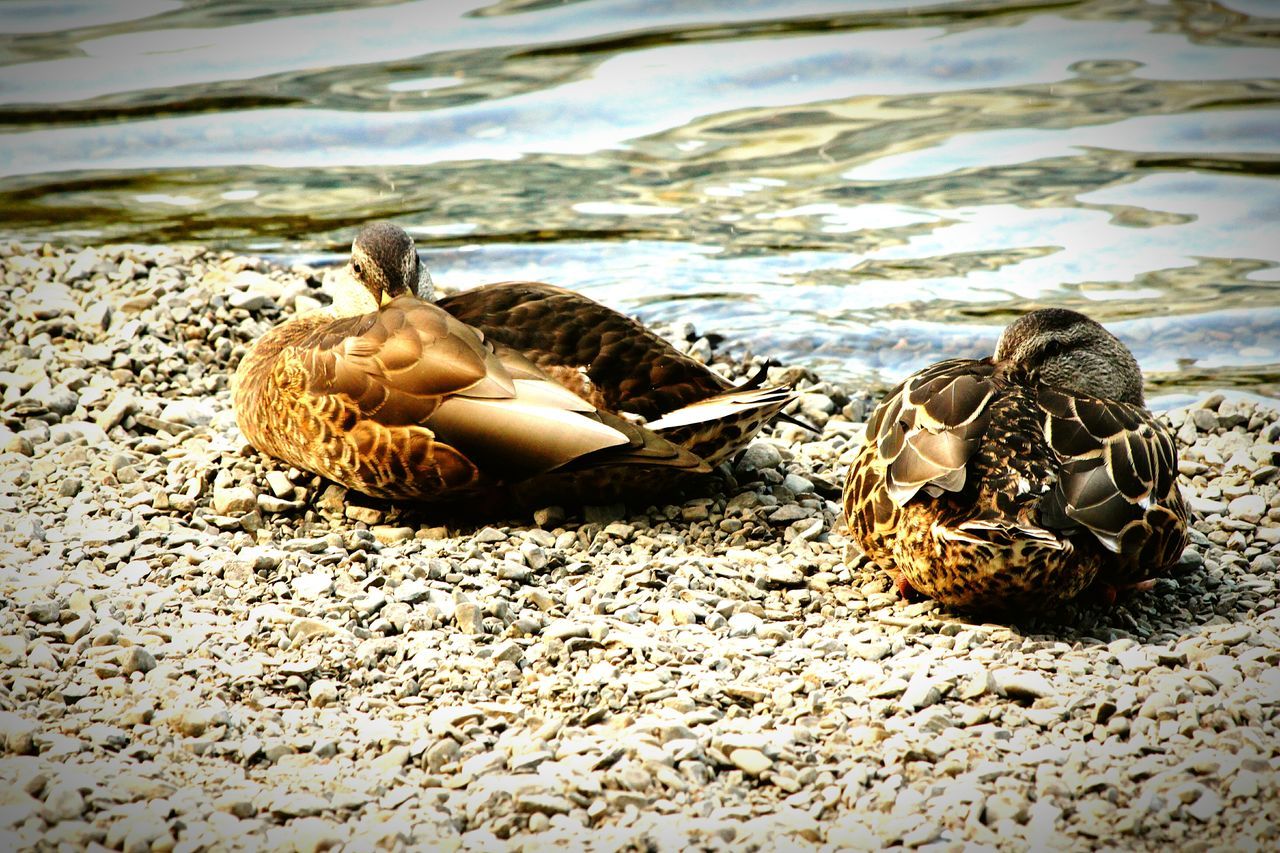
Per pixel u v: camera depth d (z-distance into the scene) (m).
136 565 10.05
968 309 16.19
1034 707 8.09
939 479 8.78
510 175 20.30
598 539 10.80
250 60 24.89
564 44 25.05
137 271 16.42
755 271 17.36
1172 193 18.84
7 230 18.62
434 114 22.30
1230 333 15.34
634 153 20.86
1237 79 22.41
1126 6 25.73
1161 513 9.23
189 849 6.90
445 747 7.77
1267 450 12.27
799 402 13.77
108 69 24.61
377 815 7.20
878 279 17.00
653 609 9.62
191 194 20.00
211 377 13.82
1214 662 8.52
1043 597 8.96
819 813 7.19
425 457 10.74
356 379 10.80
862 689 8.41
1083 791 7.21
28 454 12.04
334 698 8.42
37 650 8.77
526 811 7.23
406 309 11.08
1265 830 6.81
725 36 25.09
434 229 18.72
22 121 22.39
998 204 18.84
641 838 6.94
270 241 18.53
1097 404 9.24
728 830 7.02
